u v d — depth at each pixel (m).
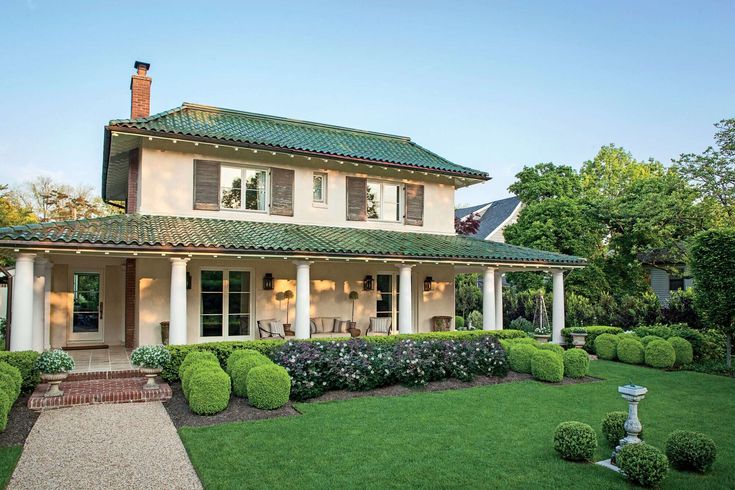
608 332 19.31
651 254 28.03
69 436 8.22
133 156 16.42
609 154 43.72
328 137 19.92
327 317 17.91
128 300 16.66
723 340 17.66
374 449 7.66
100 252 12.02
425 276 20.11
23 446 7.70
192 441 7.92
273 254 13.62
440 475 6.64
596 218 27.19
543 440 8.32
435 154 21.78
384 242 16.62
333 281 18.19
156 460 7.15
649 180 26.75
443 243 18.36
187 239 12.95
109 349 16.55
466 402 10.99
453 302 20.67
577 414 10.15
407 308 15.89
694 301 17.03
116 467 6.86
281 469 6.75
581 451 7.19
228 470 6.67
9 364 10.30
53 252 11.88
